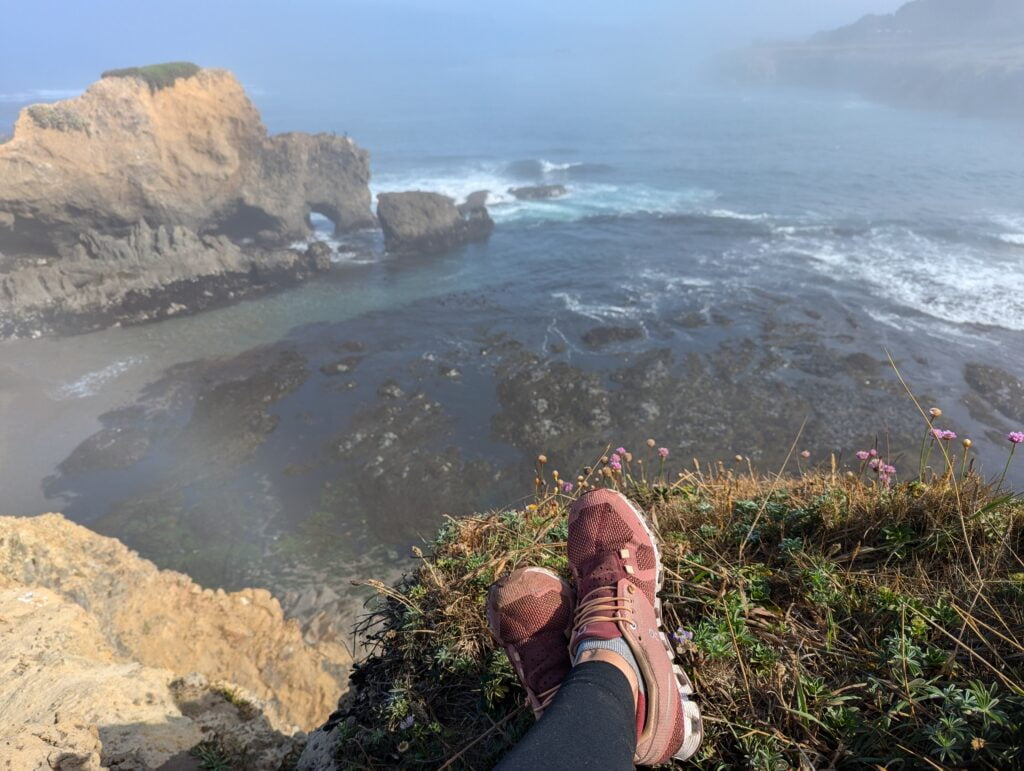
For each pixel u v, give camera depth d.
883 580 2.63
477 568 3.04
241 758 4.84
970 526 2.70
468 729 2.47
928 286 37.94
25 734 3.57
